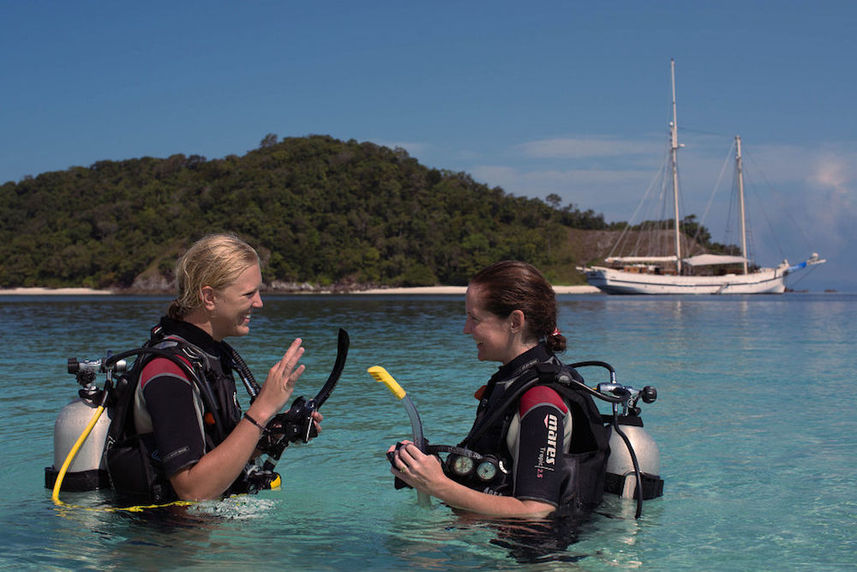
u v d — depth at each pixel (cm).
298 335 1203
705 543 208
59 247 14825
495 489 209
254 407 210
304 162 17538
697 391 569
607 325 1634
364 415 448
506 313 211
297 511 236
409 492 263
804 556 200
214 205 15312
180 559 188
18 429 401
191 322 232
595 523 214
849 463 325
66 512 226
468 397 522
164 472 222
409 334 1257
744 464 324
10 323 1611
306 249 14038
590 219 17412
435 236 14438
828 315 2178
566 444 211
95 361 251
